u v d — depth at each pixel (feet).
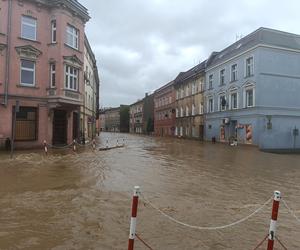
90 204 26.04
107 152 73.20
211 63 141.79
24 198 27.71
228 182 37.63
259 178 41.19
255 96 103.09
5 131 73.31
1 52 73.00
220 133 128.77
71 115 88.22
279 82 103.96
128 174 41.39
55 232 19.56
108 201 27.07
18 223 21.15
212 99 138.62
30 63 78.43
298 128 104.99
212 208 25.76
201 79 151.02
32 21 79.10
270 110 102.42
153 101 264.72
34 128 78.74
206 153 77.36
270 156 73.00
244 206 26.63
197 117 155.33
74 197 28.25
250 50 106.32
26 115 77.51
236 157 69.00
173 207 25.71
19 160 53.62
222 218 23.12
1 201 26.66
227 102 122.83
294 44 106.93
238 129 112.98
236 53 115.03
